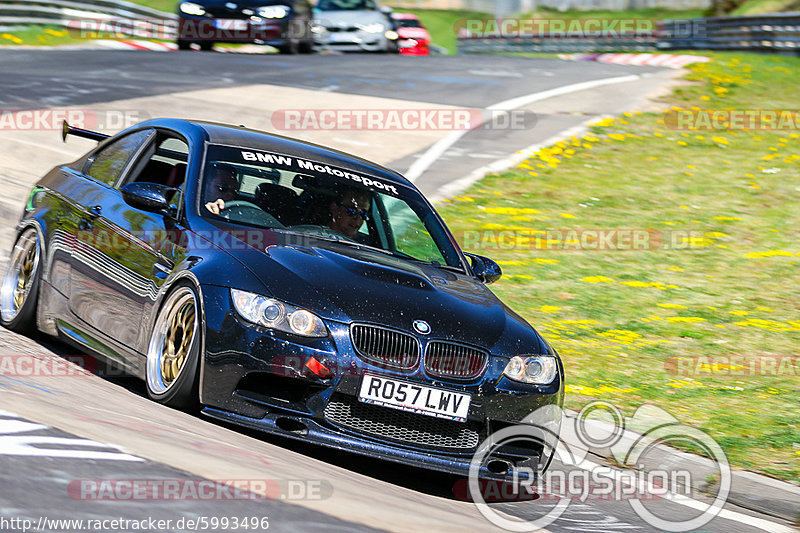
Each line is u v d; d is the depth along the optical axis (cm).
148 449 1038
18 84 5000
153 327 1516
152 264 1565
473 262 1880
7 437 951
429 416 1441
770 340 2661
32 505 768
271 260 1500
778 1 14562
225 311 1412
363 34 7975
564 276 3164
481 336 1509
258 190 1686
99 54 6562
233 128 1889
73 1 8012
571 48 9456
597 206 3994
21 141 3831
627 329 2689
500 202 3928
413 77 6384
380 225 1766
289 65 6600
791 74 6969
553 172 4409
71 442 983
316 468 1285
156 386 1492
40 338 1884
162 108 4753
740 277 3259
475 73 6694
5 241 2639
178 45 7406
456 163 4394
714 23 8462
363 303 1455
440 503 1334
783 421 2052
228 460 1102
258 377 1406
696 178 4456
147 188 1605
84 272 1716
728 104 5984
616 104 5856
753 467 1773
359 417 1425
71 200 1841
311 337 1405
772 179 4481
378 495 1179
